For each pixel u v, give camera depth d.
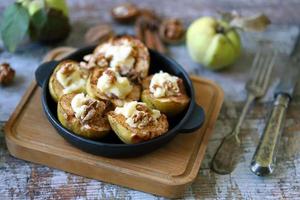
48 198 0.64
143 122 0.61
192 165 0.65
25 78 0.75
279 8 0.88
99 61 0.68
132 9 0.84
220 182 0.66
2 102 0.72
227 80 0.78
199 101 0.72
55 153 0.64
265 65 0.79
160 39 0.82
